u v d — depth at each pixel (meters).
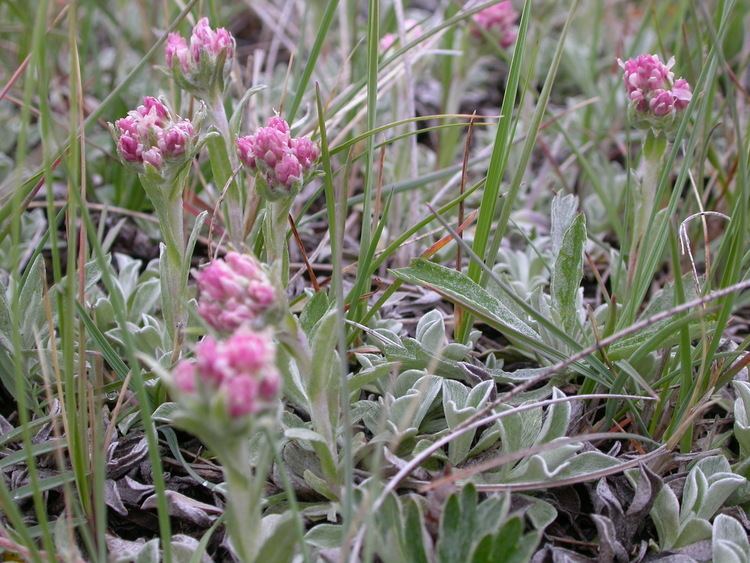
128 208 0.31
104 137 0.34
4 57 0.37
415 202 0.30
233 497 0.16
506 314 0.22
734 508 0.20
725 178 0.31
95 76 0.37
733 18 0.40
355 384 0.20
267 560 0.17
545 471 0.19
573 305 0.23
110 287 0.17
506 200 0.23
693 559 0.19
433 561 0.18
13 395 0.23
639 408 0.22
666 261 0.30
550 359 0.23
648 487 0.19
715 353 0.22
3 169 0.32
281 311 0.17
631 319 0.22
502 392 0.24
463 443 0.20
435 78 0.43
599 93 0.38
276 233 0.22
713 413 0.23
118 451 0.21
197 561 0.18
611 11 0.44
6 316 0.23
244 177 0.28
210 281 0.17
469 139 0.25
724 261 0.27
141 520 0.20
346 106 0.30
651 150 0.23
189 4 0.24
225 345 0.14
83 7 0.42
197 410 0.14
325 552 0.18
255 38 0.48
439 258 0.30
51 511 0.21
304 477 0.20
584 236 0.23
